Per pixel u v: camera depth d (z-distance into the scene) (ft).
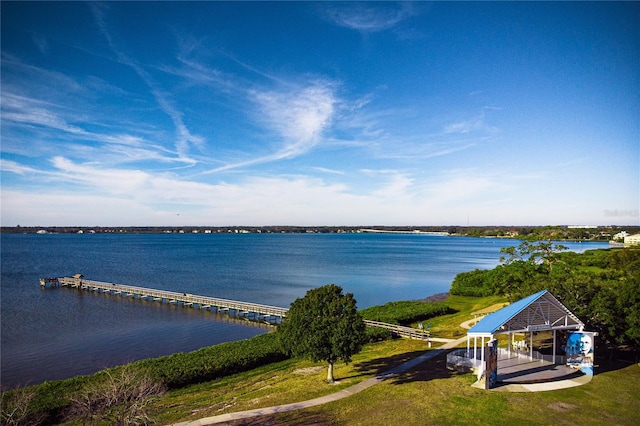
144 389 70.08
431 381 82.48
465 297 228.84
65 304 225.35
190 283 297.94
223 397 84.48
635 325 86.33
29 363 122.11
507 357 94.07
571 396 73.00
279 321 184.96
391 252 634.02
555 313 88.28
